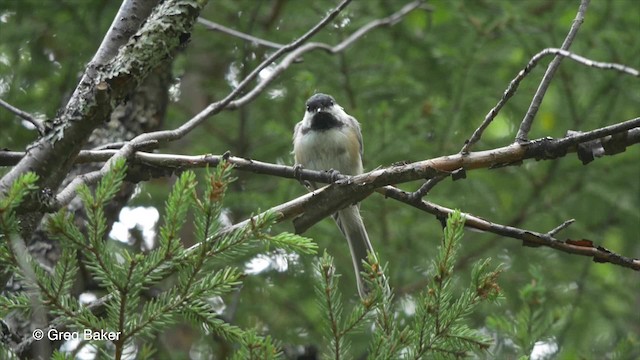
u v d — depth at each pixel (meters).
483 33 12.42
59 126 5.70
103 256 4.82
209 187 4.90
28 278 4.83
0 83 12.16
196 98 14.37
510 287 12.02
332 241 11.82
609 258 6.29
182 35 6.11
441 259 5.36
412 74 13.30
